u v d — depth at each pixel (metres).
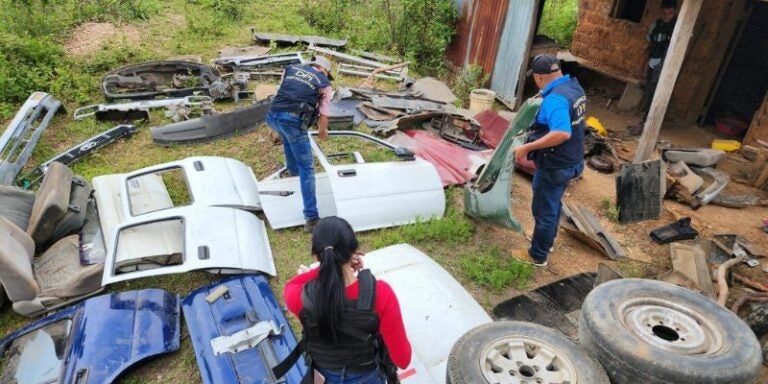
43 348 3.27
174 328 3.54
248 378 2.99
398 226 4.99
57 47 8.34
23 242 3.84
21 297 3.65
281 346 3.24
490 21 9.01
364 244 4.73
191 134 6.32
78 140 6.34
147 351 3.26
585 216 5.34
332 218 1.99
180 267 3.74
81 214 4.38
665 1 8.59
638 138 7.91
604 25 10.06
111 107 6.75
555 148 3.82
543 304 4.05
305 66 4.52
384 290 2.00
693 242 5.10
